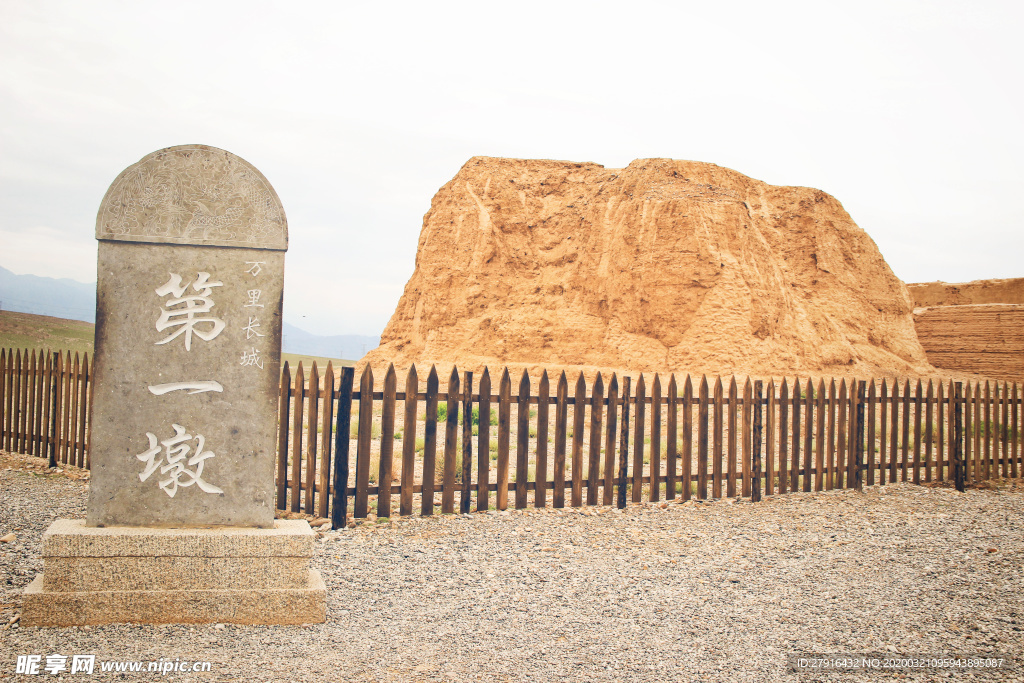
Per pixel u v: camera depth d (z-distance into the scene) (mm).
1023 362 27953
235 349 4699
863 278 27156
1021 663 3992
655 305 23578
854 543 6613
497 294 28422
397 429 13867
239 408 4695
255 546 4465
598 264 26672
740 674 3748
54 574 4234
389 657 3867
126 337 4543
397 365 29484
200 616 4375
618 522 7051
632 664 3848
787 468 8844
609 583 5324
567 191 30094
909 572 5766
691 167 27703
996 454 10164
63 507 7266
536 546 6188
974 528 7336
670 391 7895
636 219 24938
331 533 6379
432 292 29250
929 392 9602
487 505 7191
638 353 23469
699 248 23125
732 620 4602
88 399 9258
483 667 3750
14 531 6316
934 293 38719
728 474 8258
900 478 9914
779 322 23391
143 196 4574
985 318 29641
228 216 4691
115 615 4281
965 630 4504
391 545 6082
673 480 7953
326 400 6582
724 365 21656
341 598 4879
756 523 7254
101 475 4480
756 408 8336
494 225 29219
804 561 6016
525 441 7176
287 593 4445
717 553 6191
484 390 7008
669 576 5531
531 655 3941
